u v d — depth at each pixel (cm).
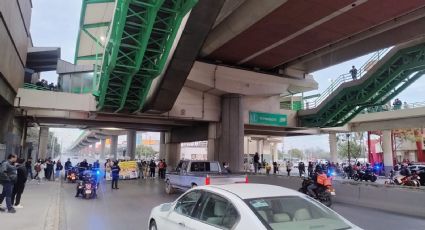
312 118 3569
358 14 2098
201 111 3095
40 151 4684
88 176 1694
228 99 3109
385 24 2266
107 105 2561
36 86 3080
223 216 442
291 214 419
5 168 1108
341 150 7569
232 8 2142
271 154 9512
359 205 1447
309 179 1419
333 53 2984
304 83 3394
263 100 3497
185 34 1862
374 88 2836
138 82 2259
